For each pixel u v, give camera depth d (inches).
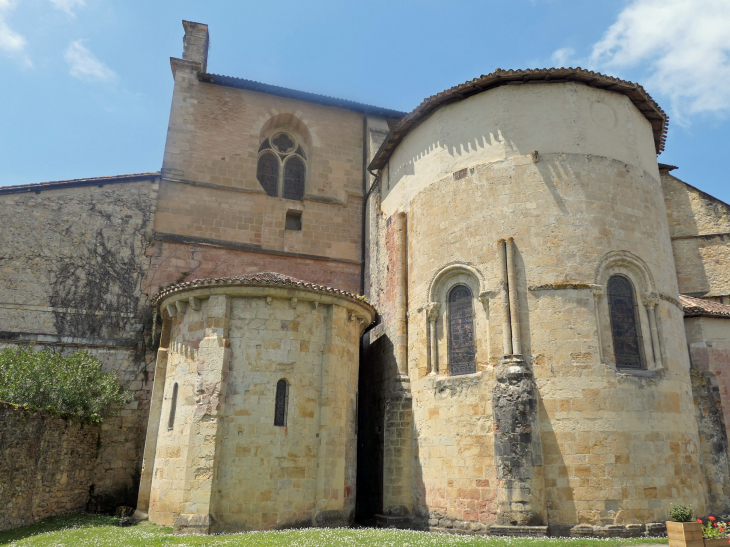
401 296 895.1
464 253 792.3
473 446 710.5
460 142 840.9
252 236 1141.1
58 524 689.0
